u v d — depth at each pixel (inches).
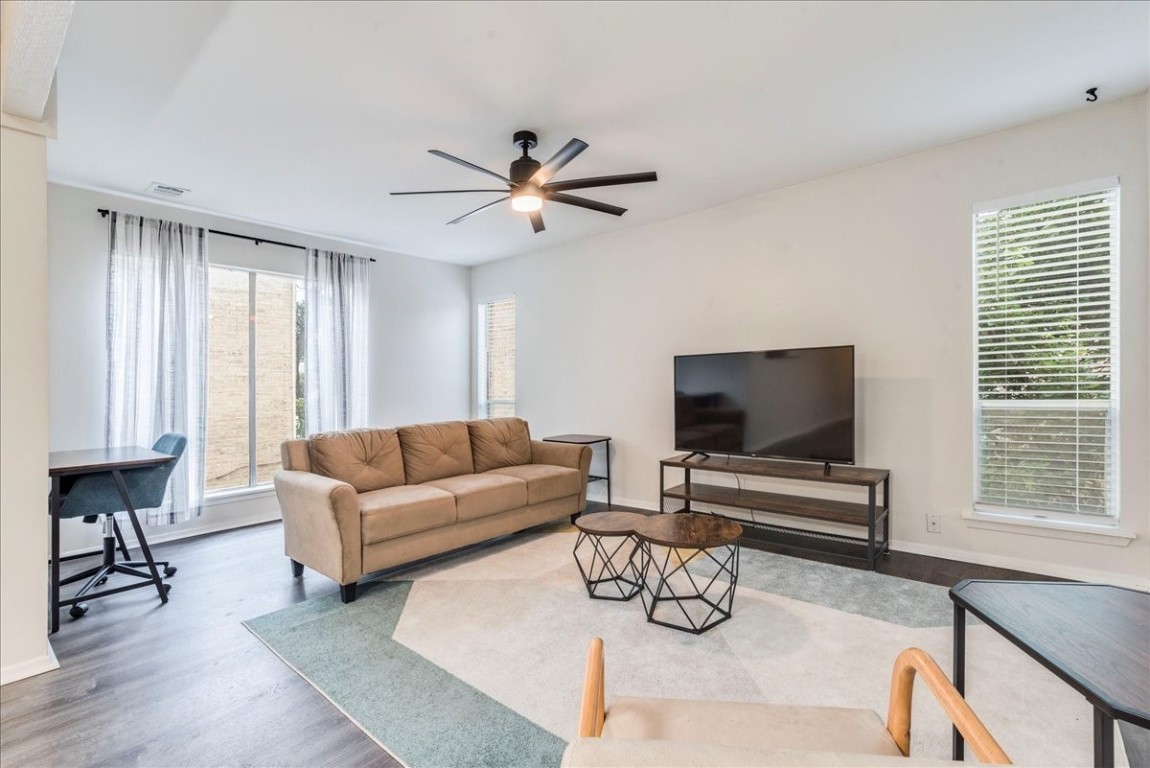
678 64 93.7
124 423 149.8
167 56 89.9
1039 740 67.7
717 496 156.2
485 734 70.0
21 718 74.0
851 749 44.4
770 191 159.5
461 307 251.4
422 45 87.4
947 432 131.7
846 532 151.6
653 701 51.3
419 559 133.7
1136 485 109.6
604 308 203.8
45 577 87.1
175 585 123.6
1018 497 124.0
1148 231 107.4
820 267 150.7
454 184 148.9
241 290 181.8
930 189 132.8
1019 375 123.2
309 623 102.6
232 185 148.7
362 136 119.8
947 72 97.7
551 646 92.8
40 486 87.1
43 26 63.8
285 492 126.1
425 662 87.9
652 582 121.4
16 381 85.2
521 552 143.9
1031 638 49.4
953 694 38.7
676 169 141.9
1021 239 122.3
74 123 113.2
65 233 145.3
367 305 209.8
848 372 137.0
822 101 107.4
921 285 134.7
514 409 238.4
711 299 174.1
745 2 78.1
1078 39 88.3
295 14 79.6
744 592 114.7
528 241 212.8
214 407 175.0
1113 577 112.0
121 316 150.5
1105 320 113.0
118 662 88.7
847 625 98.8
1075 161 114.4
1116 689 41.4
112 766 64.7
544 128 116.8
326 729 71.4
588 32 84.5
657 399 189.3
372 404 216.1
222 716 74.2
